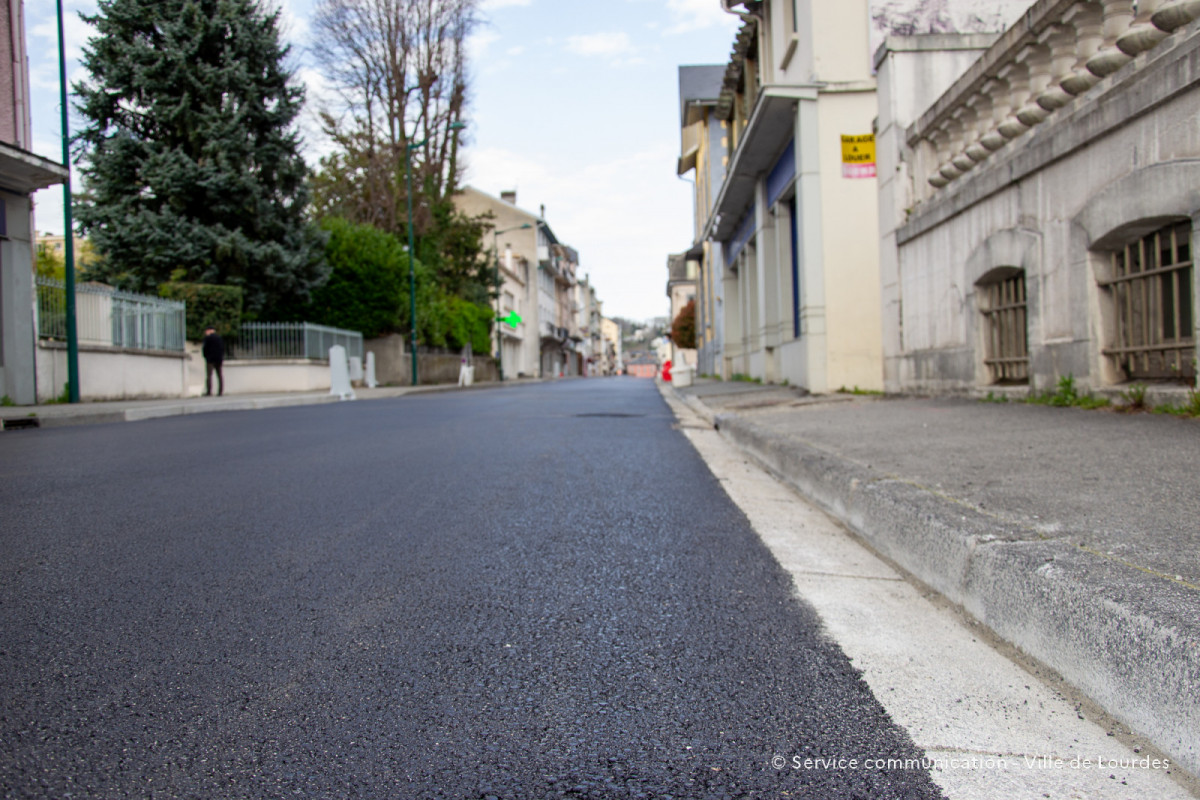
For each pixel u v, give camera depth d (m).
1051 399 6.12
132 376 16.28
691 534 3.65
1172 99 4.73
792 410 8.84
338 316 27.69
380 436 8.26
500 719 1.82
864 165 11.43
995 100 7.14
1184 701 1.59
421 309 32.38
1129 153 5.14
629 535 3.63
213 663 2.14
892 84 9.41
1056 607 2.05
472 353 42.12
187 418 11.77
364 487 4.93
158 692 1.96
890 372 9.79
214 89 21.44
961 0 11.27
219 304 21.11
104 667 2.11
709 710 1.86
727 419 8.26
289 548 3.37
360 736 1.74
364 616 2.52
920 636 2.34
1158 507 2.81
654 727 1.78
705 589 2.80
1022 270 6.79
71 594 2.74
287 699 1.92
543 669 2.10
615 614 2.54
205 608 2.59
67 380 14.23
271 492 4.75
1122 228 5.25
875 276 11.48
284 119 22.62
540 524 3.85
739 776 1.57
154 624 2.44
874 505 3.44
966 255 7.59
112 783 1.55
